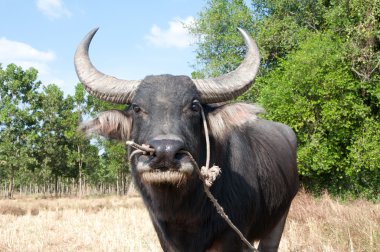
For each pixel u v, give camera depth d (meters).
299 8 22.56
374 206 11.30
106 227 12.29
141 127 3.48
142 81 3.69
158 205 3.70
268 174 4.79
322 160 16.48
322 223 8.98
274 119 17.38
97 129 3.86
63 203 29.98
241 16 22.53
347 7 18.53
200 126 3.68
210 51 24.06
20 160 48.06
